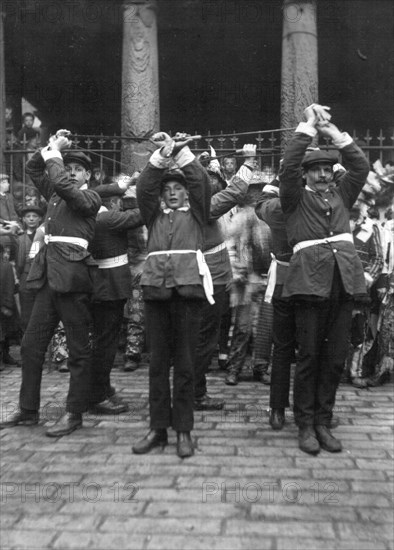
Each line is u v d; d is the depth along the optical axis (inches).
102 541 117.5
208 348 204.4
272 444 172.1
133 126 410.3
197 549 114.5
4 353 289.6
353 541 117.3
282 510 129.9
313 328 168.9
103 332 201.9
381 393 232.2
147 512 129.2
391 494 138.2
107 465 155.9
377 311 248.8
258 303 245.8
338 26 620.1
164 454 163.8
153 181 165.5
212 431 183.6
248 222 241.3
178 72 675.4
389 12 599.2
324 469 153.2
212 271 203.8
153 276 164.1
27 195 356.5
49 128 696.4
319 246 169.0
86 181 197.3
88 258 186.2
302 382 169.9
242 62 665.0
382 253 239.9
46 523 124.6
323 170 172.9
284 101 409.1
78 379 184.2
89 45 627.5
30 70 660.7
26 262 268.7
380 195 322.0
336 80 676.7
